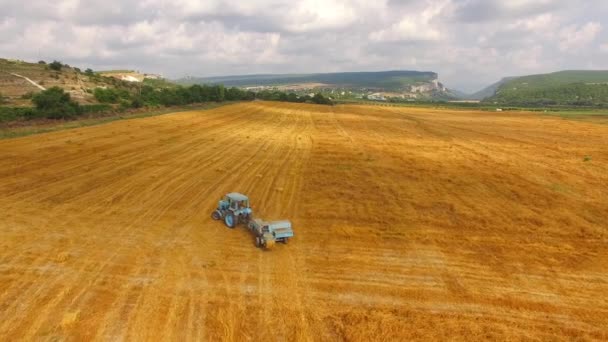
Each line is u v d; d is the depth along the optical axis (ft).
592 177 94.79
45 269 41.75
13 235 49.26
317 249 50.34
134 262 44.39
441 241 54.34
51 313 34.35
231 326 34.06
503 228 59.62
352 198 71.87
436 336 34.04
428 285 42.86
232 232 54.13
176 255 46.60
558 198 75.82
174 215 59.26
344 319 36.09
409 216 63.36
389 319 36.14
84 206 60.64
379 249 51.24
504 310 38.70
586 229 59.82
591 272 46.85
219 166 92.94
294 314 36.52
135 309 35.68
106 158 91.40
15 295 36.76
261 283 41.57
